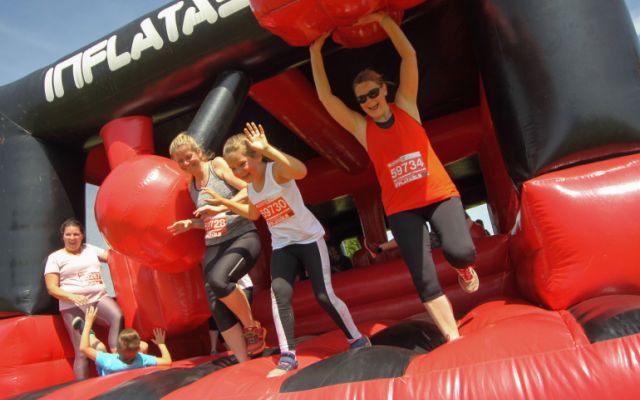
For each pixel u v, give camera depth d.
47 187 4.45
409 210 2.70
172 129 5.37
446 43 4.64
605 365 1.87
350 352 2.39
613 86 2.86
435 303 2.59
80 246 4.21
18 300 4.18
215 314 3.14
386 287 4.35
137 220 3.35
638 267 2.58
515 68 3.05
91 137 4.51
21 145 4.43
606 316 2.13
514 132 3.08
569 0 2.99
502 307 3.20
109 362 3.53
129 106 4.07
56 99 4.20
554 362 1.94
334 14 2.83
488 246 4.05
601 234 2.62
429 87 5.32
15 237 4.30
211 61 3.75
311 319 4.63
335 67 4.79
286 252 2.77
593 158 2.92
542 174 2.97
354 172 5.98
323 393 2.05
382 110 2.76
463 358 2.09
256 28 3.55
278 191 2.71
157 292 3.96
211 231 3.09
